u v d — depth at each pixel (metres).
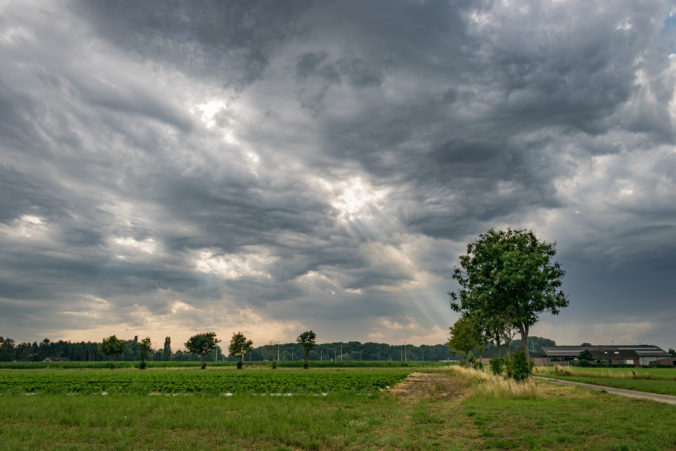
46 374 72.19
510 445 13.84
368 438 15.30
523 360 37.53
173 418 19.44
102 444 14.42
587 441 14.09
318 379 52.19
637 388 36.22
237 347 111.81
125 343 119.81
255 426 17.20
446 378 57.81
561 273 39.19
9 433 15.85
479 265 41.78
